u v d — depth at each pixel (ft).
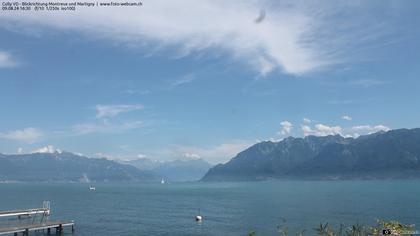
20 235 241.76
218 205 486.79
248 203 511.40
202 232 260.83
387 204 438.81
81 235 244.42
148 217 350.84
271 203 501.97
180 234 253.24
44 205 314.35
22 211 286.25
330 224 277.03
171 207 463.83
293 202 506.07
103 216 358.84
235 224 295.69
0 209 422.82
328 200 524.93
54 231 259.39
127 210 424.46
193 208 445.78
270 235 242.78
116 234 251.39
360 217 317.83
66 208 452.35
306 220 305.73
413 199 510.17
